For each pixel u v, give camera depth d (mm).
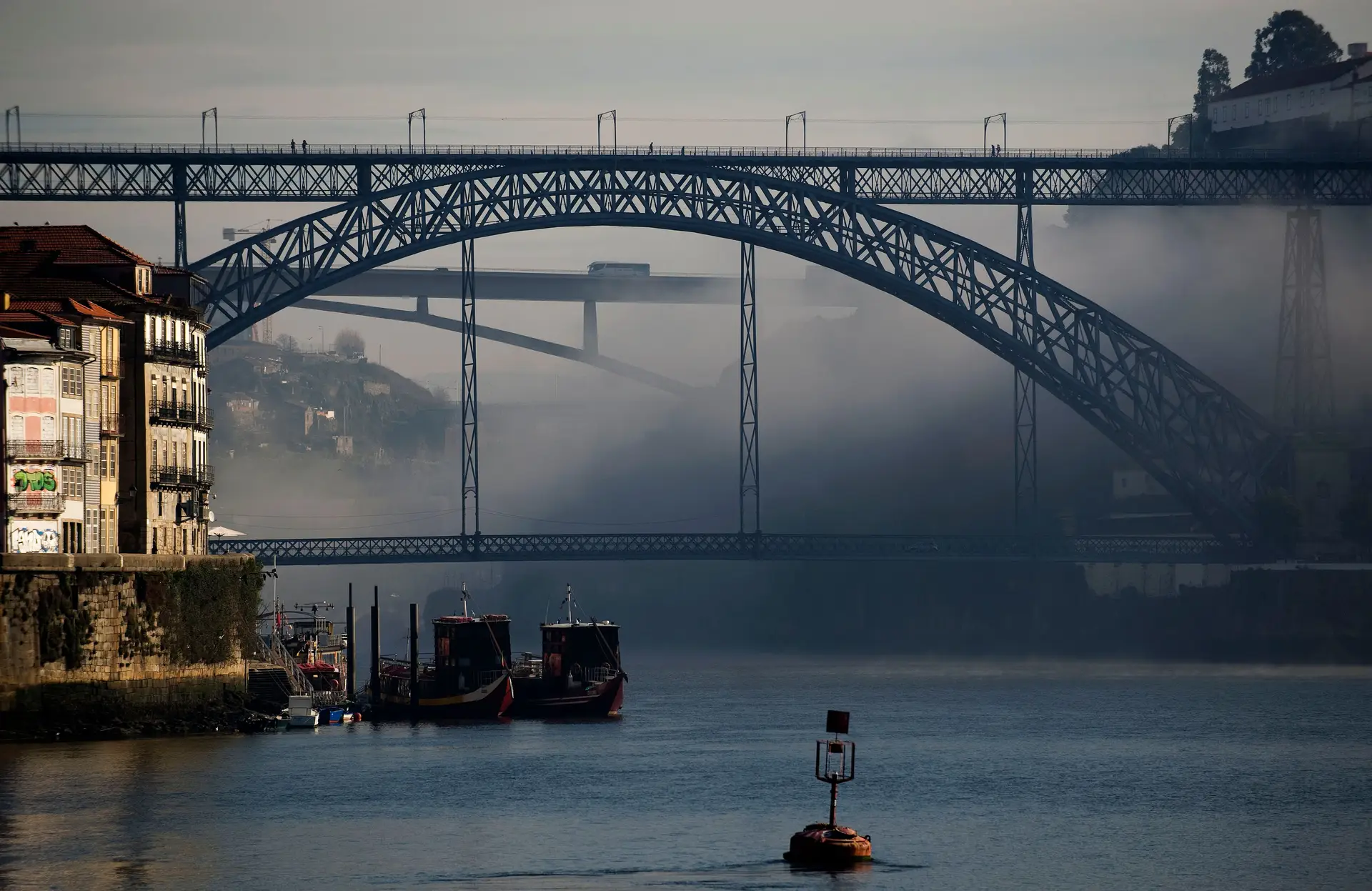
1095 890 189750
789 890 185500
